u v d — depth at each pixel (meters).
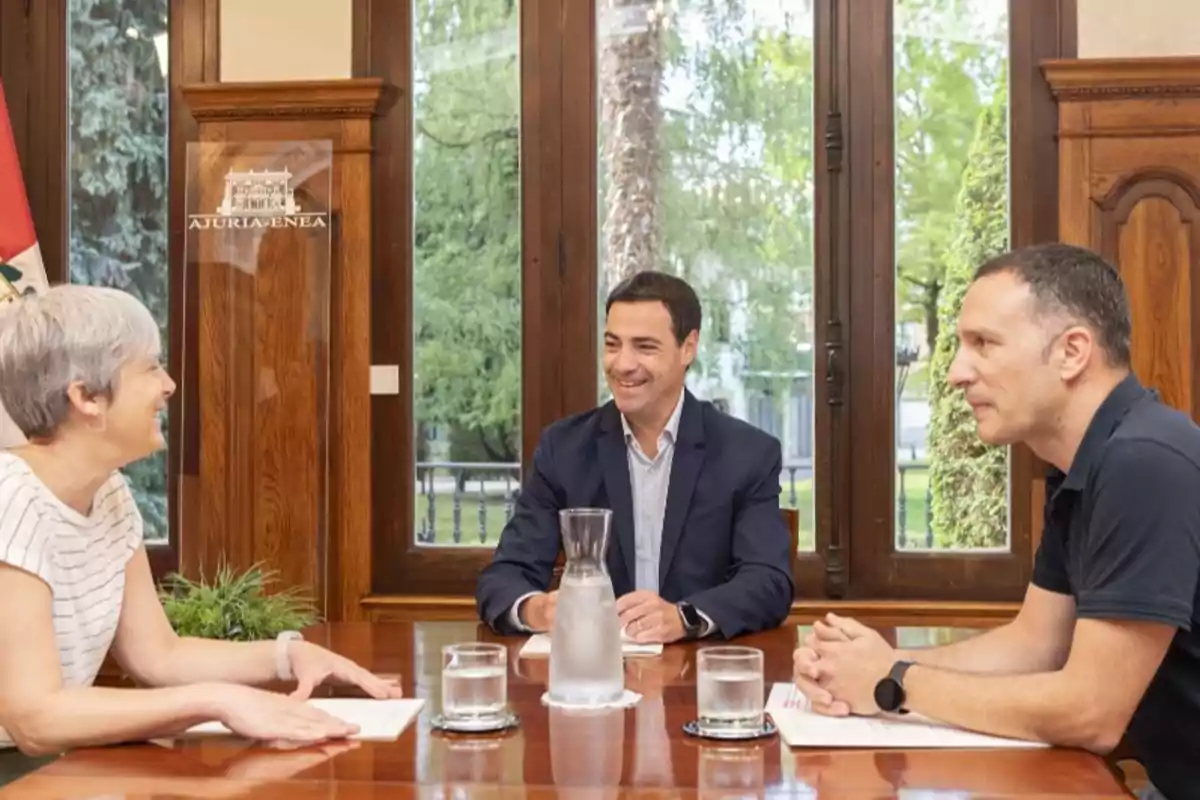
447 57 3.98
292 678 1.74
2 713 1.50
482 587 2.25
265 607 2.17
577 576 1.62
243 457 3.81
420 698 1.68
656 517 2.45
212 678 1.75
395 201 3.98
